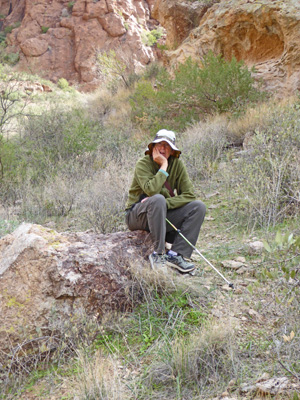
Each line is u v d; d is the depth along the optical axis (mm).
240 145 8648
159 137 4078
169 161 4148
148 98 12391
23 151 10141
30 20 34000
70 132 10609
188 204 3994
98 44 31672
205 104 10617
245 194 5598
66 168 8969
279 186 5344
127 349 3236
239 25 11672
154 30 34812
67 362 3234
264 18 10789
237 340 3076
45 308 3355
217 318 3359
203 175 7574
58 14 33688
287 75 10359
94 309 3523
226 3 12141
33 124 11375
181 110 11273
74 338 3318
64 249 3633
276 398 2449
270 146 5938
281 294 3531
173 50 16516
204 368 2844
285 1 10359
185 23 16672
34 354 3285
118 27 31875
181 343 3033
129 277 3730
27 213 7027
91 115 15312
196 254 4715
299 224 4879
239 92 10188
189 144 8562
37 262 3457
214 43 12547
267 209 5250
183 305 3570
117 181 7258
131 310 3670
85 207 7090
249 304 3533
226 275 4113
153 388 2805
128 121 12641
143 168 4090
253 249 4492
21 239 3637
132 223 4152
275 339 3025
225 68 10359
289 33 10203
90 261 3596
